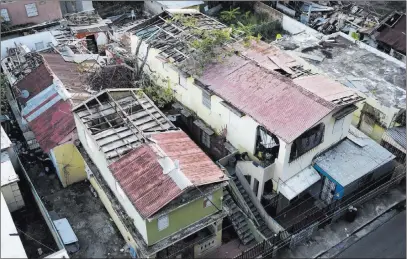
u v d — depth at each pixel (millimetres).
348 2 48812
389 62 35781
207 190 22297
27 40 38562
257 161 26547
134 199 21672
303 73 28594
